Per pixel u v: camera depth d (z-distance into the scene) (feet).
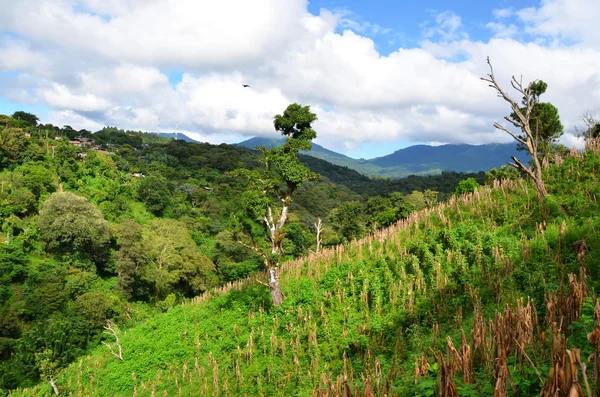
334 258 88.43
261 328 72.74
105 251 212.84
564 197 68.08
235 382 61.36
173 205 313.73
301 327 66.33
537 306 40.24
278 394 53.01
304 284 79.10
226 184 389.19
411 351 43.86
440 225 78.43
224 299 97.09
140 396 72.02
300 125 81.35
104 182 301.22
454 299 51.96
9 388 122.42
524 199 73.15
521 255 54.54
